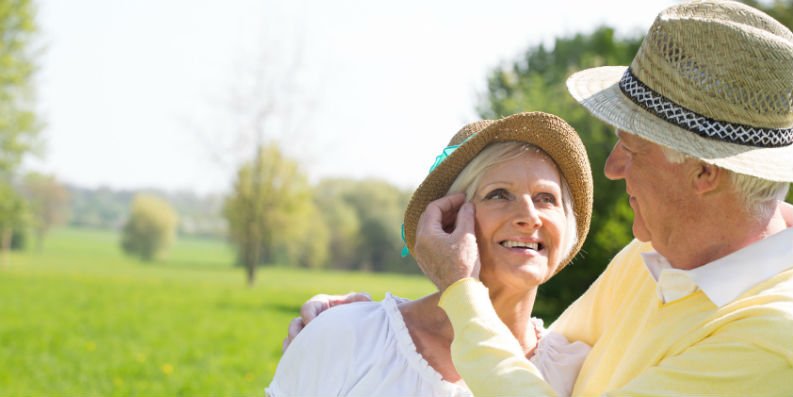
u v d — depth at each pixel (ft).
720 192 6.70
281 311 71.97
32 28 120.37
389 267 236.43
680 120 6.70
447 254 6.93
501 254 7.43
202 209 364.79
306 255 227.61
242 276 159.74
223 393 31.09
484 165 7.58
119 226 405.80
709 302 6.84
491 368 6.24
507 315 7.82
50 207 286.46
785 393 6.11
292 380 7.83
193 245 339.36
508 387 6.10
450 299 6.76
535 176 7.52
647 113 6.91
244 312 68.95
